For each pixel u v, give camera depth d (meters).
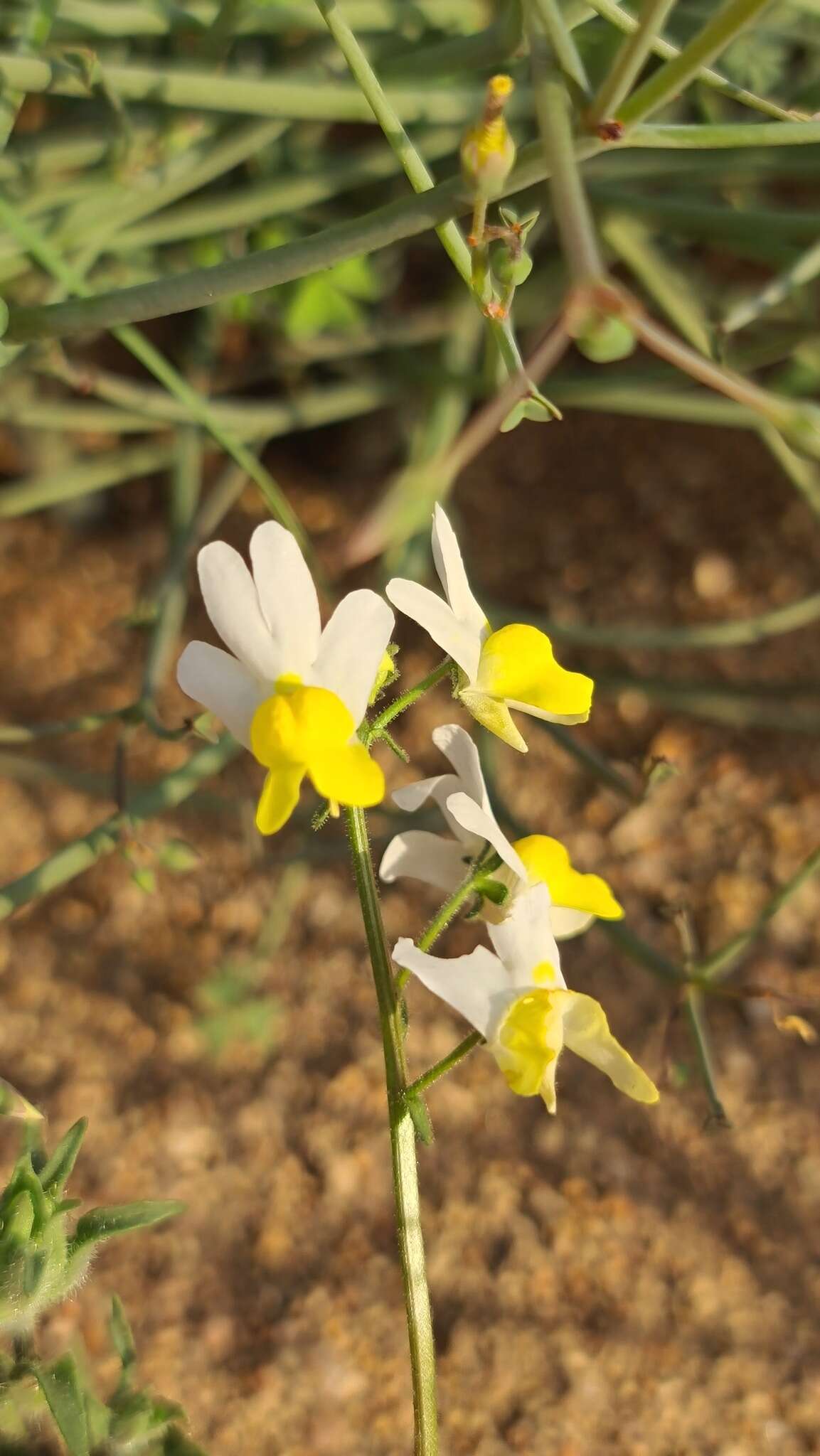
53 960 0.30
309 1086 0.29
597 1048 0.20
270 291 0.30
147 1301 0.27
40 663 0.34
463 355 0.31
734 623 0.32
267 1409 0.26
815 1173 0.28
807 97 0.27
